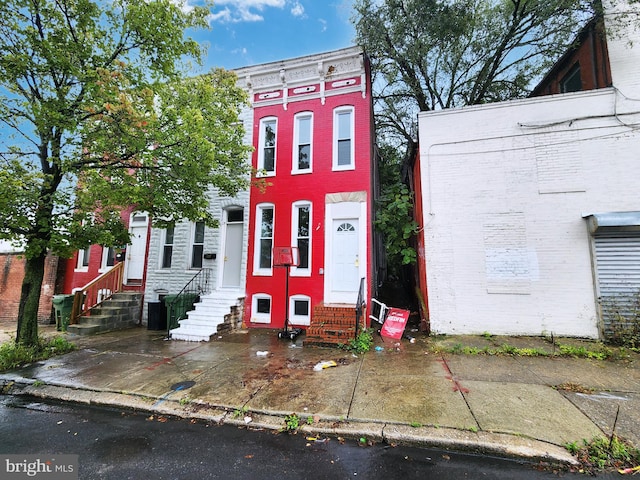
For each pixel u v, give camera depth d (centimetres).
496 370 530
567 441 319
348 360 605
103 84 571
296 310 940
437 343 696
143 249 1154
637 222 646
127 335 891
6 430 382
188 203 769
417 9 1012
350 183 930
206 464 307
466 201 796
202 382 504
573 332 698
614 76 734
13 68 564
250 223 1006
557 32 998
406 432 344
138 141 607
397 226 976
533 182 758
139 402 443
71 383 509
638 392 434
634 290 672
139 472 295
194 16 699
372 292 938
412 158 1125
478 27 1189
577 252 714
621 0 747
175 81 699
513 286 745
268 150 1046
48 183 611
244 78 1048
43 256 690
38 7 572
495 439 325
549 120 760
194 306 962
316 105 991
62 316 967
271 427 373
